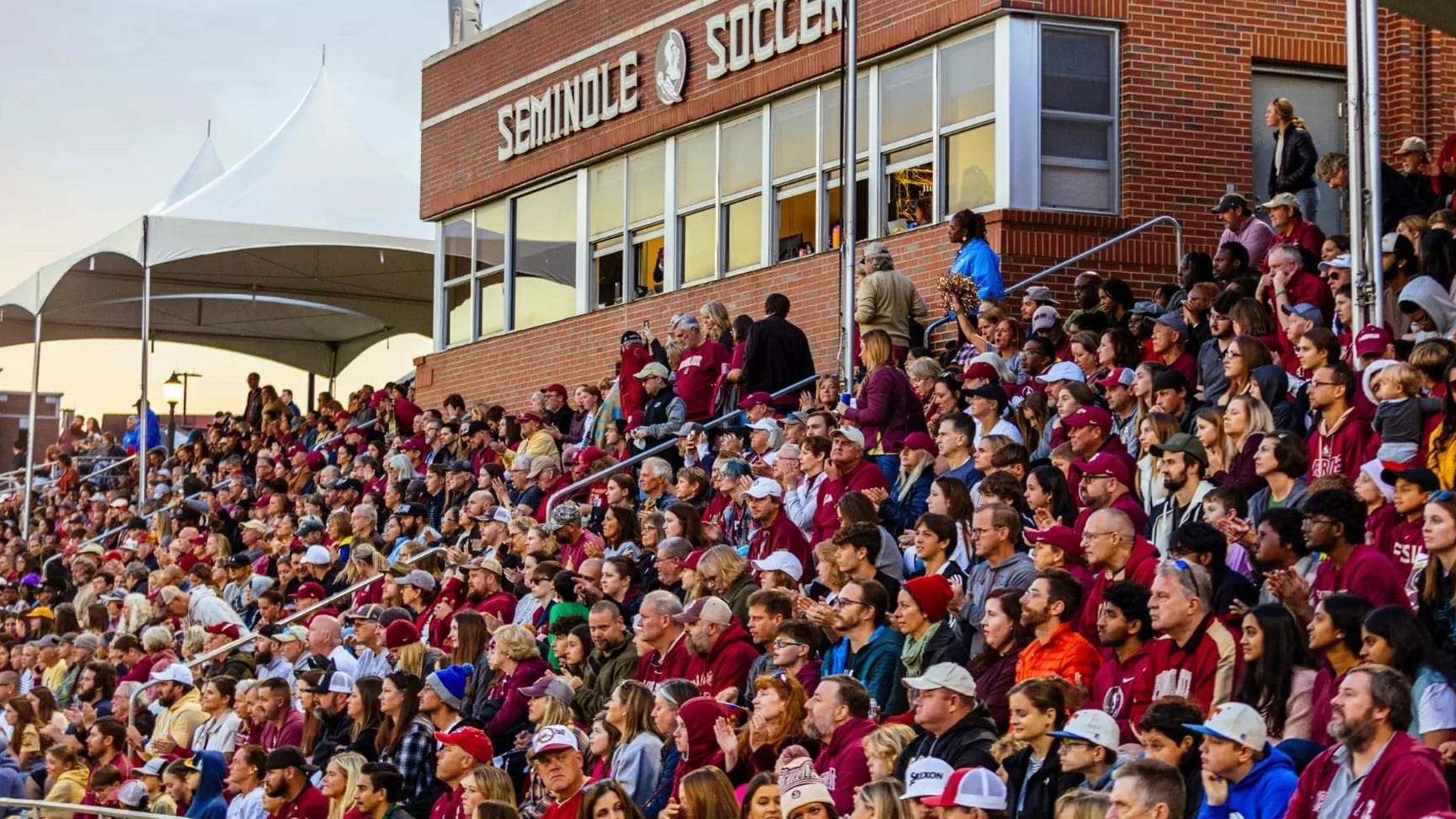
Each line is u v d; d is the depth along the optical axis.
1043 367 14.59
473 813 9.50
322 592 17.41
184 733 14.91
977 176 18.14
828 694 9.01
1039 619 9.13
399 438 23.98
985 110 18.03
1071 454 11.85
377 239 26.30
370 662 14.10
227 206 25.39
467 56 26.58
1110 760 7.69
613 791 8.90
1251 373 11.76
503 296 25.94
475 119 26.36
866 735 8.91
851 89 15.31
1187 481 10.42
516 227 25.69
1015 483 11.32
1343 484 9.02
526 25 25.28
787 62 20.50
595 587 12.88
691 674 11.04
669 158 22.66
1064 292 17.70
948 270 17.94
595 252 24.06
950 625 9.96
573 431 20.34
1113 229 17.88
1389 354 11.27
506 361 25.61
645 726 10.33
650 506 15.35
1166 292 16.20
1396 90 18.81
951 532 10.58
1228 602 8.83
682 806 8.75
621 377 19.00
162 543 23.73
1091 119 18.02
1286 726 8.05
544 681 11.19
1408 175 15.73
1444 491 8.41
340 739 12.94
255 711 13.77
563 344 24.36
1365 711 6.95
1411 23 18.72
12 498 33.72
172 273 28.11
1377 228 11.55
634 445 17.83
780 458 13.99
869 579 10.66
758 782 8.70
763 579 11.64
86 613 19.94
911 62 19.03
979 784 7.48
